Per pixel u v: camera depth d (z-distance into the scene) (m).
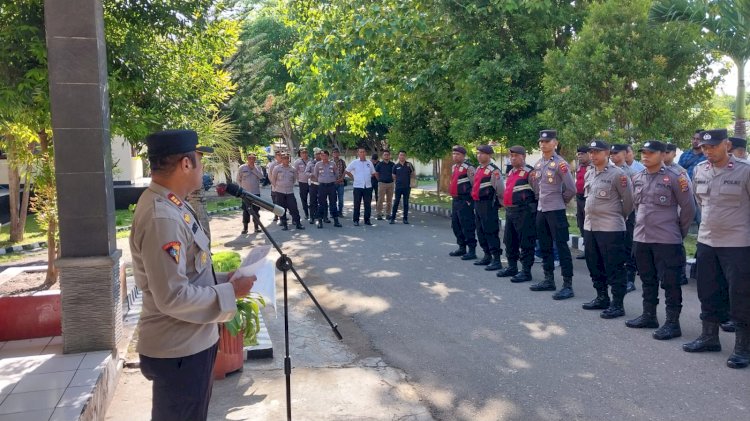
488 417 4.44
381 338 6.27
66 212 4.59
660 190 6.17
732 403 4.61
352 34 14.16
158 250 2.58
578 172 10.39
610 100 11.62
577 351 5.79
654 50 11.36
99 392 4.13
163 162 2.75
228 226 15.83
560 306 7.39
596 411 4.50
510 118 14.34
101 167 4.63
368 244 12.15
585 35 11.73
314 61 15.02
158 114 8.20
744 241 5.33
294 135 35.22
